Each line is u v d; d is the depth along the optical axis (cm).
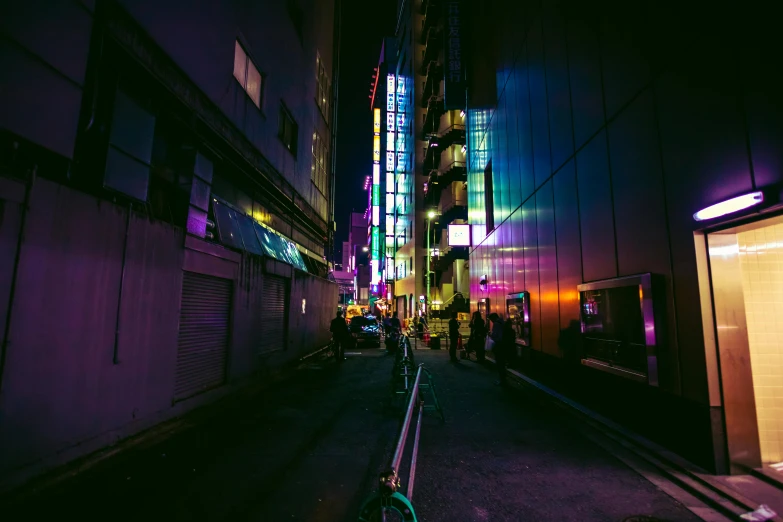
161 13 685
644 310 546
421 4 4656
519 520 357
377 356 1708
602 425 638
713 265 462
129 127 591
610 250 658
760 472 423
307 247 1805
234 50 982
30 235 406
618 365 638
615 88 641
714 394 445
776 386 468
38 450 410
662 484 432
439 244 4156
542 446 556
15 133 415
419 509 376
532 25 1034
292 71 1481
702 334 457
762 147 385
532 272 1063
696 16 467
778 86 371
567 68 823
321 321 1761
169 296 656
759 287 488
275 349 1170
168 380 651
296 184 1549
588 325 744
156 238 623
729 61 423
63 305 446
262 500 387
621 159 625
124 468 461
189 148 770
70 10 488
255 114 1123
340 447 545
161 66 686
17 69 419
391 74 6072
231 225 977
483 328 1507
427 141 4284
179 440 568
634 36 589
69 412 451
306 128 1703
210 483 424
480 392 934
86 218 483
